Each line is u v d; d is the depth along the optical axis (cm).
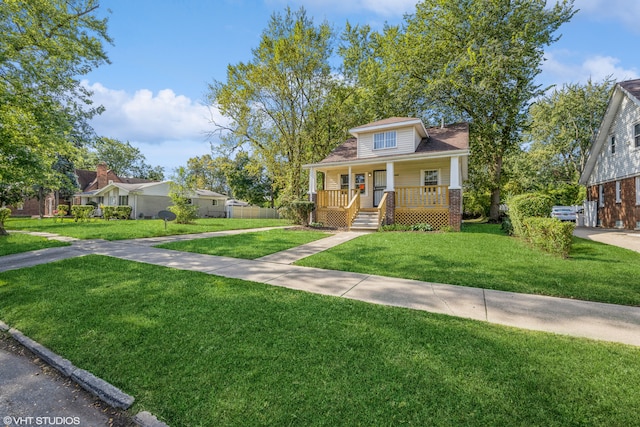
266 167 2189
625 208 1369
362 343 292
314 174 1523
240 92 1903
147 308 396
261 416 200
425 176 1460
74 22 1074
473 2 1727
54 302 427
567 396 211
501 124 1733
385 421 192
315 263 656
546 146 3022
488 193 2059
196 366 260
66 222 1962
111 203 3106
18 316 388
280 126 2047
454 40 1814
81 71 1123
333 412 201
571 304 403
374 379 235
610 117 1458
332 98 2056
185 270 603
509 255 688
